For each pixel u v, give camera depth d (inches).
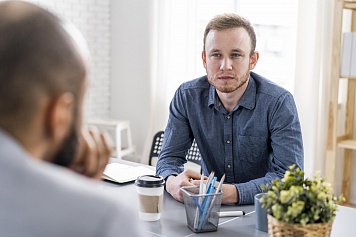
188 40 178.2
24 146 27.5
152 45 185.9
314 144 151.9
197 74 178.5
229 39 82.3
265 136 88.7
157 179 70.7
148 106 192.1
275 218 57.4
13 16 27.1
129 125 194.1
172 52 182.4
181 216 72.9
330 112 145.5
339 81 152.1
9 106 26.8
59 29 27.8
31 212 25.5
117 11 199.9
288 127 85.7
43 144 28.3
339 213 75.3
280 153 85.1
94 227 25.8
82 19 193.0
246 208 76.8
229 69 82.8
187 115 93.4
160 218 71.6
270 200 58.6
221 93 88.7
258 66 170.1
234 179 93.4
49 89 27.2
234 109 89.0
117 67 201.9
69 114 28.4
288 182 58.7
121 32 199.5
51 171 27.1
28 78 26.7
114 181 88.1
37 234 25.4
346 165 155.1
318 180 58.6
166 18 181.9
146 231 66.7
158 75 186.7
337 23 141.9
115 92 203.3
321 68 151.1
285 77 164.7
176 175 86.0
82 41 29.6
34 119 27.2
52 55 27.1
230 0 172.6
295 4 158.9
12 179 25.6
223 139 91.5
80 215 25.9
